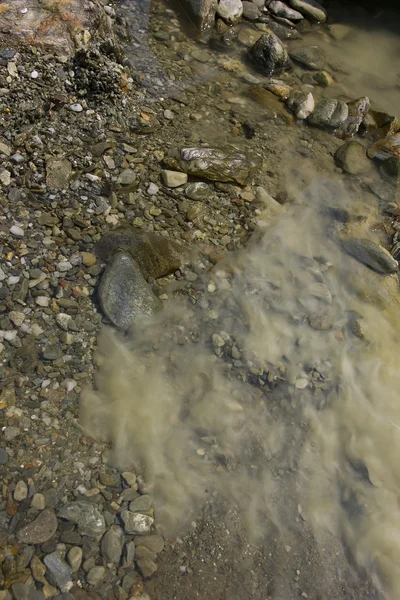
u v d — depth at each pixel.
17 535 1.09
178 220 1.58
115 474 1.20
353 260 1.63
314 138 1.92
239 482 1.24
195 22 2.17
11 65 1.64
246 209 1.66
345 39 2.41
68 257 1.43
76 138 1.61
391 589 1.17
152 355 1.37
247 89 2.01
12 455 1.17
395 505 1.26
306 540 1.20
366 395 1.40
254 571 1.15
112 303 1.38
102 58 1.76
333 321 1.51
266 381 1.38
